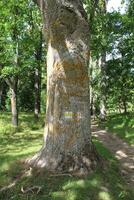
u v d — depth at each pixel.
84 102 3.54
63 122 3.46
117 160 4.44
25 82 15.59
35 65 8.69
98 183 3.11
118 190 3.10
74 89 3.48
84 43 3.52
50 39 3.52
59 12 3.40
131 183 3.44
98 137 6.89
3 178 3.34
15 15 7.89
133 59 11.30
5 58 7.99
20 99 16.17
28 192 2.93
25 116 10.84
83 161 3.39
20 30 8.07
